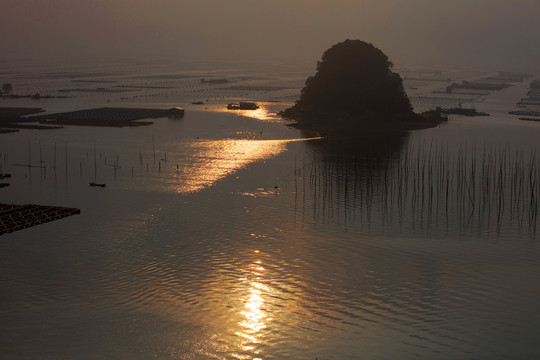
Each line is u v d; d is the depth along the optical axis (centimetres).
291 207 10925
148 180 12825
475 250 8838
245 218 10225
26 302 6938
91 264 8069
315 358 5925
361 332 6400
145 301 7012
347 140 18512
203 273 7838
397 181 12962
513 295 7288
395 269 8062
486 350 6081
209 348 6081
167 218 10175
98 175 13238
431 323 6594
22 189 11988
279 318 6681
